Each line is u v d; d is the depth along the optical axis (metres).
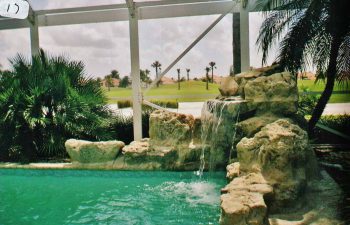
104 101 9.23
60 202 6.07
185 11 9.34
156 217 5.14
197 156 7.38
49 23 10.01
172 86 23.91
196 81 20.81
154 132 7.73
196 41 9.22
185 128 7.59
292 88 6.22
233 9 9.15
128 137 9.93
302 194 4.27
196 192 6.34
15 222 5.20
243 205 3.54
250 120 6.19
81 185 7.09
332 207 4.11
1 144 8.55
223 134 6.58
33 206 5.91
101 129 8.73
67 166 7.93
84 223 5.07
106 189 6.75
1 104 8.34
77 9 9.71
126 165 7.67
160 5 9.38
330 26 6.74
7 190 6.86
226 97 7.36
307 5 7.14
